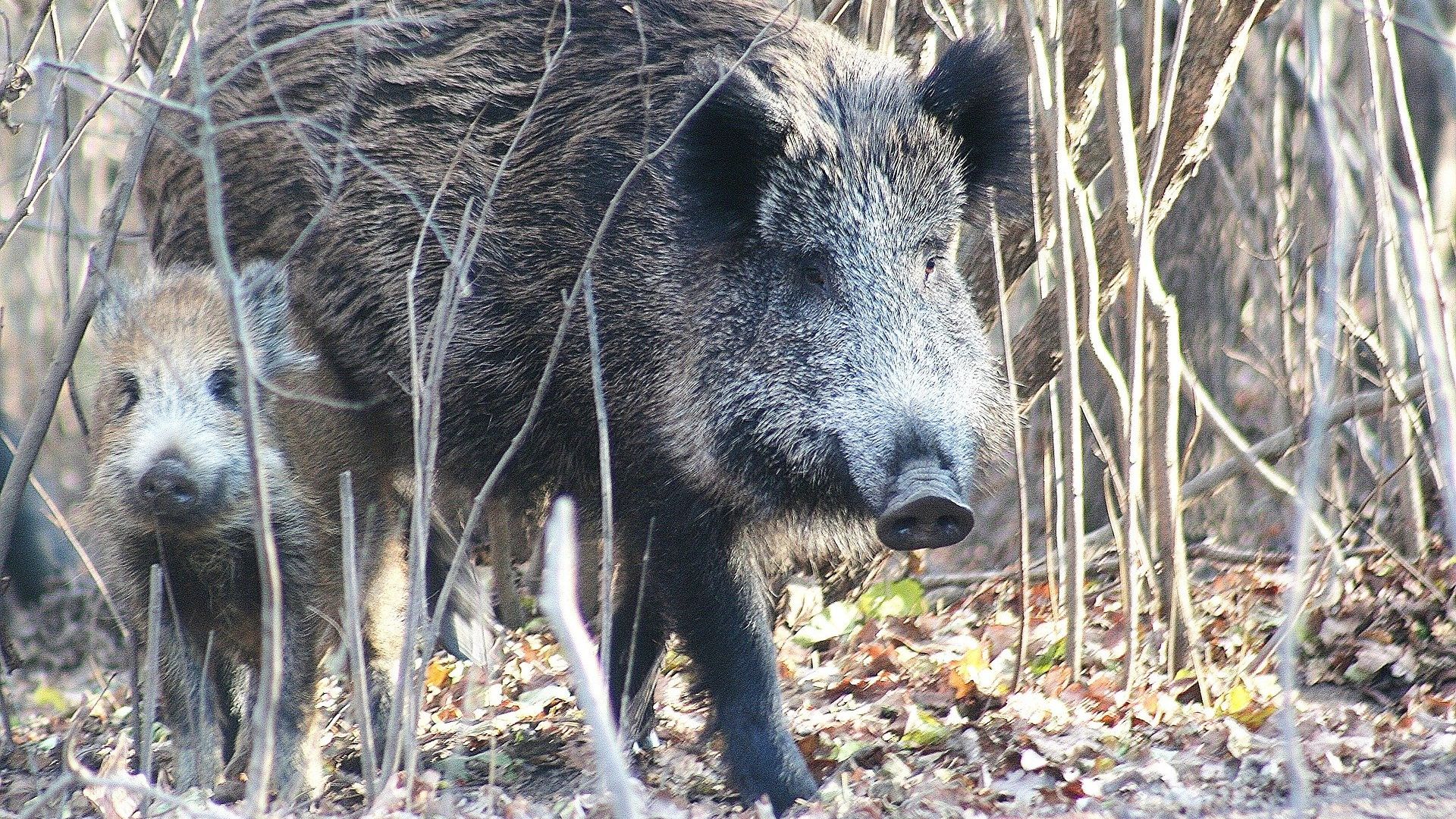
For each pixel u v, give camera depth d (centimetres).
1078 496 1024
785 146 912
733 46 973
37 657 1553
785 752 916
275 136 1064
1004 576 1362
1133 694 1018
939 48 1296
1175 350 1032
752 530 951
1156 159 1001
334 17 1083
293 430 1002
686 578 946
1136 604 1026
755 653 938
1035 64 1001
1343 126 1459
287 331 1004
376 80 1038
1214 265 1563
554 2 1020
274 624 617
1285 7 1334
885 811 828
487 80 1014
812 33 1000
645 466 960
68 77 953
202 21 1232
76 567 1672
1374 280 1216
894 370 884
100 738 1096
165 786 916
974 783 883
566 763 990
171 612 973
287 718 938
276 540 970
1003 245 1153
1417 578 1128
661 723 1092
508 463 1029
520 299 991
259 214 1075
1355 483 1451
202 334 969
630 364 957
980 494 1024
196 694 944
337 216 1038
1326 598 1155
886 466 858
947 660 1142
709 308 930
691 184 908
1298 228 1264
